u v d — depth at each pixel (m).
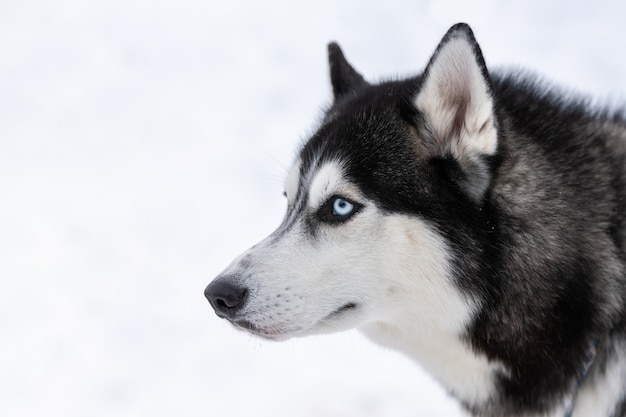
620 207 5.55
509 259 5.41
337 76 7.16
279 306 5.60
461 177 5.48
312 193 5.82
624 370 5.46
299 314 5.62
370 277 5.60
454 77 5.46
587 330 5.41
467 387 5.89
